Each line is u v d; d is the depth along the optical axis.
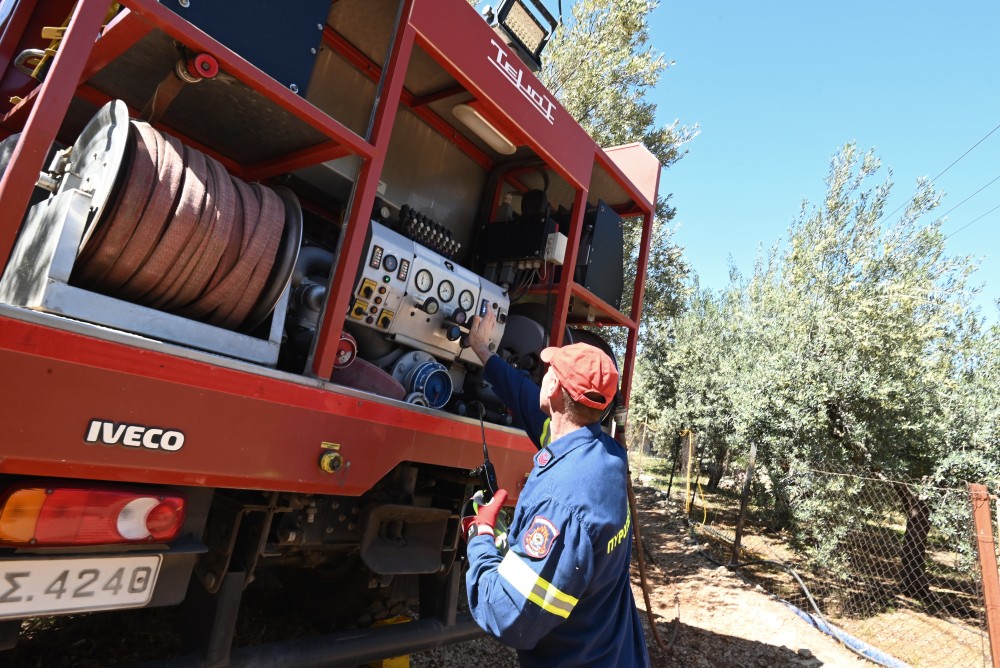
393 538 2.60
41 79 2.46
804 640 5.16
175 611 3.27
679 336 13.62
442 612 2.86
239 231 2.02
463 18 2.59
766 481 8.70
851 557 7.13
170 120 2.73
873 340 7.44
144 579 1.62
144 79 2.43
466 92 3.41
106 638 2.88
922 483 7.11
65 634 2.84
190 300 2.00
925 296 7.61
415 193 3.85
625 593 1.60
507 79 2.85
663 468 19.14
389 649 2.56
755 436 8.47
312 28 2.09
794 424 7.85
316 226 3.64
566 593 1.31
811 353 8.12
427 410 2.41
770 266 11.17
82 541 1.48
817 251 9.16
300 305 2.49
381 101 2.23
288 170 2.86
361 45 3.26
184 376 1.61
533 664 1.49
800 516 7.52
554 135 3.19
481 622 1.39
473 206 4.27
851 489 6.97
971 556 6.44
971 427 7.12
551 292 3.62
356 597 2.94
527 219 3.80
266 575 3.94
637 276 4.20
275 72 1.98
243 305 2.11
